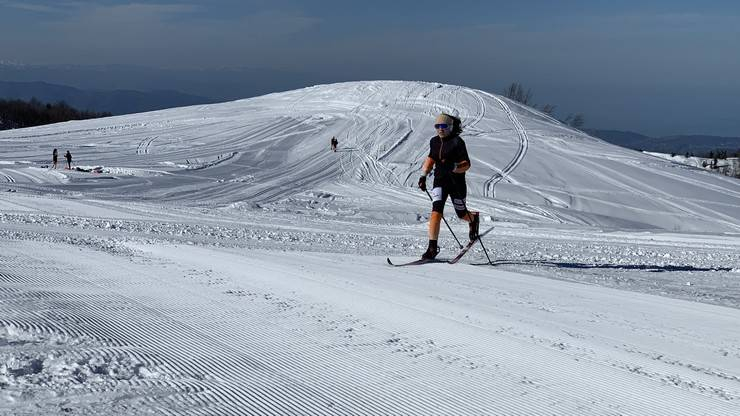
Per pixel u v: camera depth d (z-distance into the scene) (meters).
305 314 5.62
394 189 47.38
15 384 3.40
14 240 10.38
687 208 46.75
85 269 7.51
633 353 4.84
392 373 4.03
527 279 8.94
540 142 65.69
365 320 5.50
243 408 3.27
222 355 4.23
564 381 4.00
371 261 9.98
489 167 54.84
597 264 12.14
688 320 6.40
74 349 4.10
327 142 64.62
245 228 20.00
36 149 64.44
